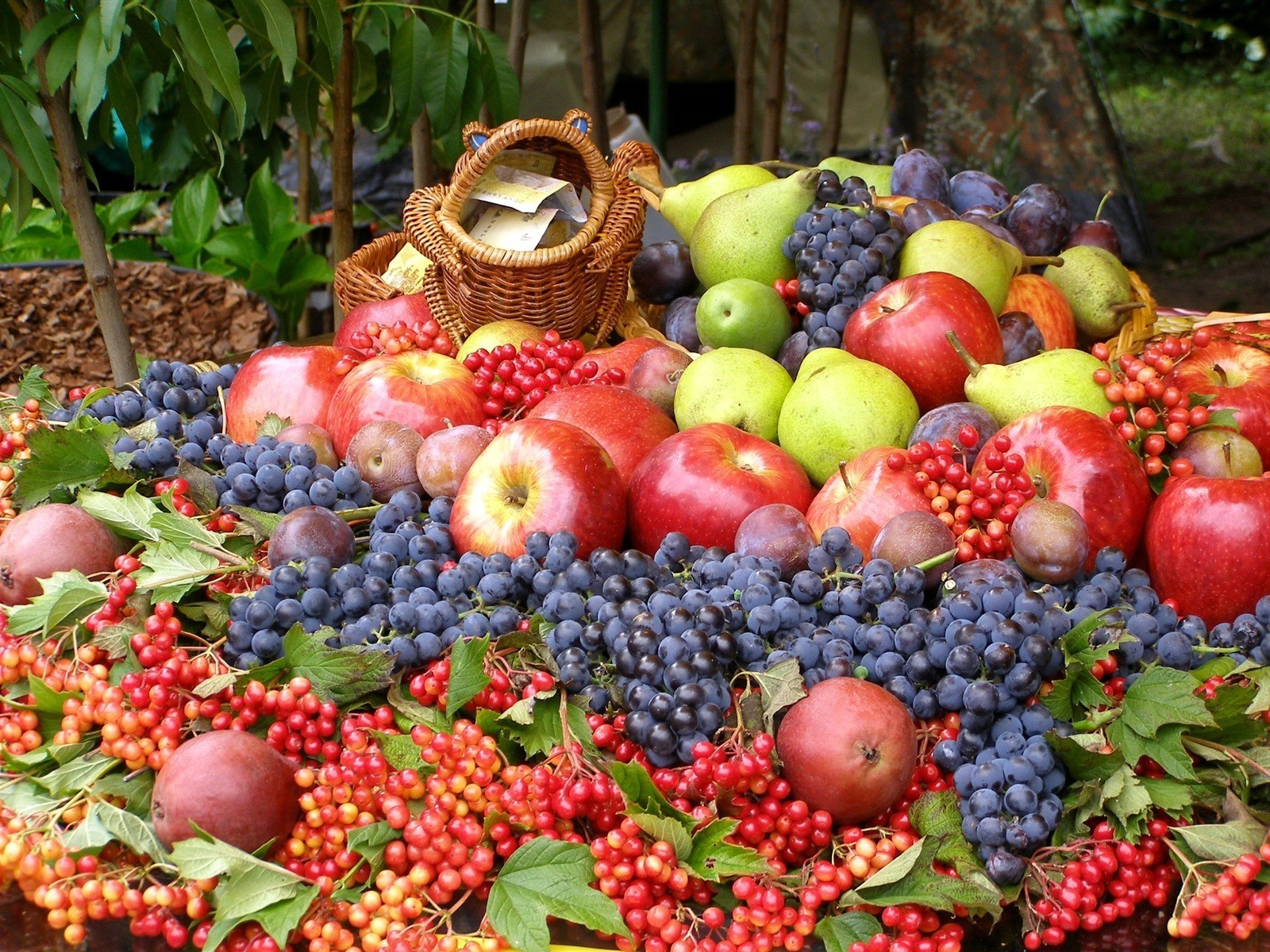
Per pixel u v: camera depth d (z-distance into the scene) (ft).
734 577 3.69
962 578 3.73
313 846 3.34
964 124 15.81
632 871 3.10
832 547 3.76
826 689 3.31
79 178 6.82
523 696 3.50
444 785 3.28
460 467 4.45
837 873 3.14
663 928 3.04
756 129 16.87
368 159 15.52
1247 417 4.64
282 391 5.26
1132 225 15.81
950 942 3.08
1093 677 3.40
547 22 16.10
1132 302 5.85
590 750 3.37
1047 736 3.31
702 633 3.38
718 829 3.12
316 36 7.95
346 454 4.83
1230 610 4.04
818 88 16.34
